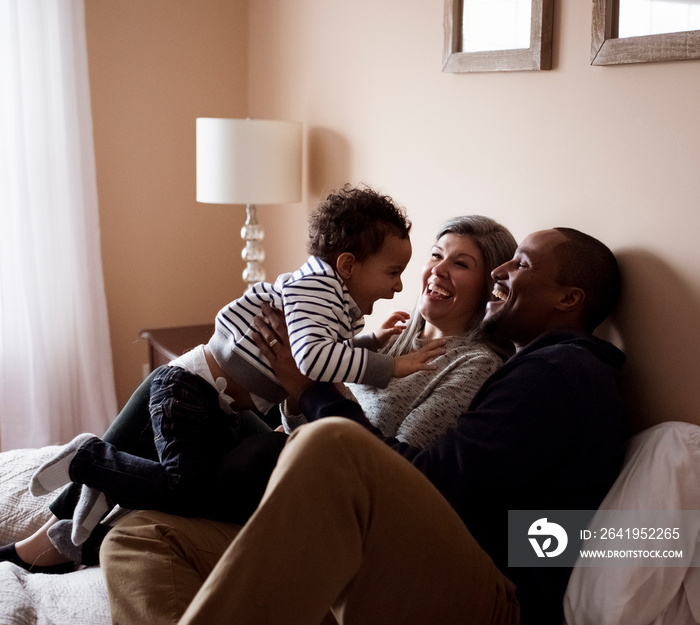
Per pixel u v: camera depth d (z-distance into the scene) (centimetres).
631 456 156
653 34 164
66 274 327
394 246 170
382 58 262
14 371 321
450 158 233
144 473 160
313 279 162
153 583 145
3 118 305
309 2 303
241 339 166
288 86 325
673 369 165
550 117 195
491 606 135
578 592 146
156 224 357
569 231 174
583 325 174
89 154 323
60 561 182
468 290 188
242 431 188
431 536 129
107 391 342
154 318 364
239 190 292
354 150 282
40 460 215
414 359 161
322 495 122
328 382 164
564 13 189
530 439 147
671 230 164
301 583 121
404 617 132
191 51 349
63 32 309
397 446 159
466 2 220
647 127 168
